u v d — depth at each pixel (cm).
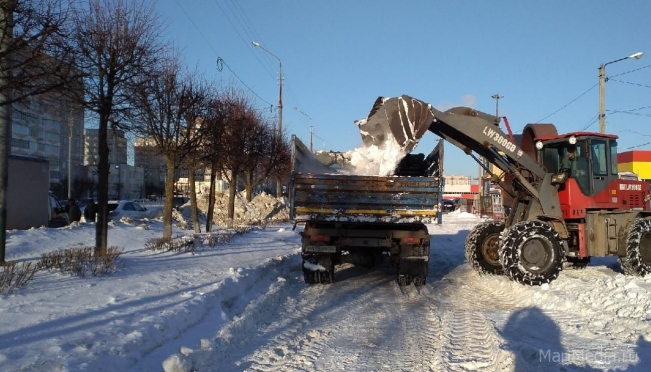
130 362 541
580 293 949
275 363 603
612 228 1171
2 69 761
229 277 1002
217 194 3584
